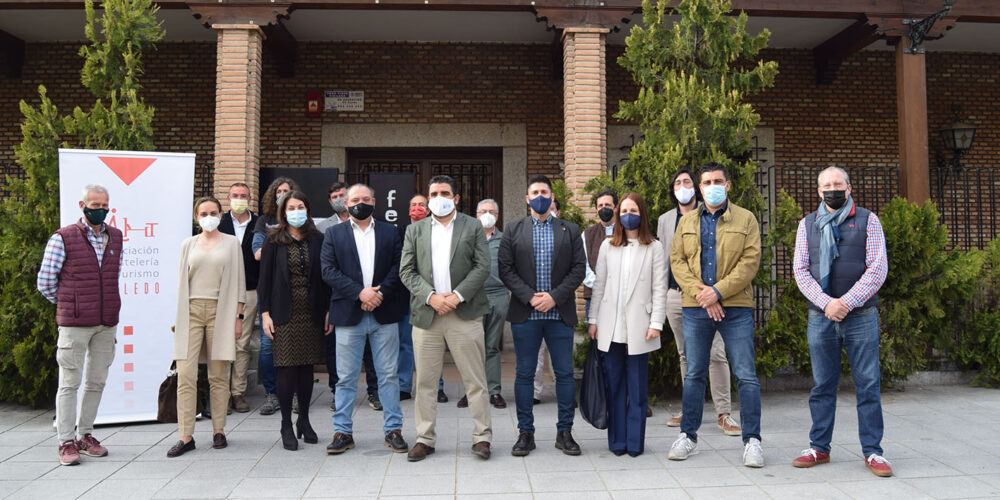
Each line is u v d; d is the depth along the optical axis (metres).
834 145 10.30
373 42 9.96
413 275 4.35
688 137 6.03
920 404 6.01
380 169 10.21
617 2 7.76
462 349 4.31
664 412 5.76
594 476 3.98
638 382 4.39
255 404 6.20
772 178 10.19
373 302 4.37
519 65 10.05
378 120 9.91
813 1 7.98
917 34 7.98
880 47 10.34
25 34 9.48
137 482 3.92
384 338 4.54
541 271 4.41
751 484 3.82
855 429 5.08
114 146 6.09
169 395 5.43
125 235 5.44
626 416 4.41
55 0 7.50
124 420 5.35
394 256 4.59
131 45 6.26
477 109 10.01
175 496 3.68
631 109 6.27
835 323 4.06
